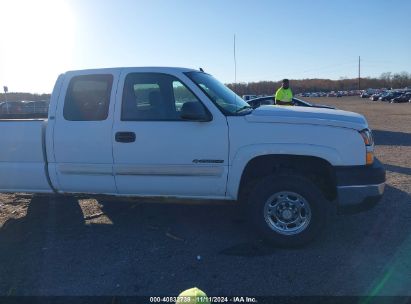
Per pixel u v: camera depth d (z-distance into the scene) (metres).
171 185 4.90
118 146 4.92
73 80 5.14
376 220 5.56
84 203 6.60
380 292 3.70
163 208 6.28
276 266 4.26
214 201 4.92
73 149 5.05
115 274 4.15
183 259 4.47
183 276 4.08
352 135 4.57
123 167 4.95
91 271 4.23
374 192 4.57
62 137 5.06
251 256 4.52
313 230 4.59
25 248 4.86
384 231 5.16
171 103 4.93
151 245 4.88
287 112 4.86
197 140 4.75
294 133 4.59
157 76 4.98
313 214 4.57
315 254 4.54
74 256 4.60
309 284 3.88
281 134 4.61
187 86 4.87
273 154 4.64
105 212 6.16
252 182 5.00
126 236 5.18
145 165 4.89
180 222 5.66
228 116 4.74
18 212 6.24
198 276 4.07
